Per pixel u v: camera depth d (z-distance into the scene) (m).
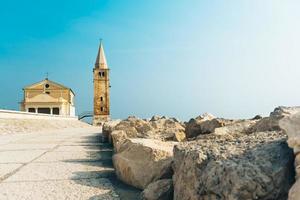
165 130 16.27
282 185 3.75
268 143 4.63
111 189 7.40
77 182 8.13
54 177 8.75
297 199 3.12
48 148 16.14
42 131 34.12
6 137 23.97
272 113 9.55
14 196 6.82
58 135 26.94
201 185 4.34
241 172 3.87
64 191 7.22
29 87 85.94
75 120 71.19
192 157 4.86
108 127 19.86
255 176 3.79
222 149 4.85
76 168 10.14
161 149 7.84
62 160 11.90
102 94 86.44
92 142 19.94
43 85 86.50
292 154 3.99
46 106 79.81
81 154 13.67
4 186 7.70
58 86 87.00
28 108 79.62
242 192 3.72
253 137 5.49
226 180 3.95
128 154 8.14
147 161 7.63
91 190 7.31
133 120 19.44
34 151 14.80
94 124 82.75
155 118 22.86
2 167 10.33
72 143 19.19
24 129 33.09
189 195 4.63
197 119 15.81
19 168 10.13
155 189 6.05
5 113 36.06
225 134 9.15
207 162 4.64
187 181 4.80
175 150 5.76
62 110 80.69
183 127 17.48
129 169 7.81
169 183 6.07
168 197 5.91
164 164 7.39
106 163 11.16
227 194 3.82
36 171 9.62
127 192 7.15
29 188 7.50
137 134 16.05
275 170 3.83
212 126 13.45
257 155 4.18
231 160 4.27
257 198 3.70
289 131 3.96
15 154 13.66
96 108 86.00
